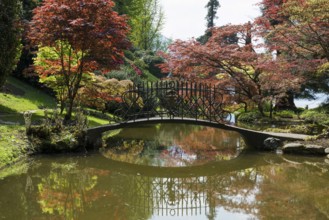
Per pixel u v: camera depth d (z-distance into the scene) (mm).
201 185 8156
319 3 11570
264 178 8586
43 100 17109
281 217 5934
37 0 19469
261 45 15680
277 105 20031
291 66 15172
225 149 12234
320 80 18328
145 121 11227
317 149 10539
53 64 13102
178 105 12156
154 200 7020
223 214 6184
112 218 5848
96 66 12297
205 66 15273
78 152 10320
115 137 14086
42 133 9992
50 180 7852
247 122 17641
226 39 16734
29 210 6000
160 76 34375
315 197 7012
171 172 9273
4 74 13188
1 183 7367
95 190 7402
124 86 16266
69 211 6055
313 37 13602
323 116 15727
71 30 11055
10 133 9820
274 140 11383
